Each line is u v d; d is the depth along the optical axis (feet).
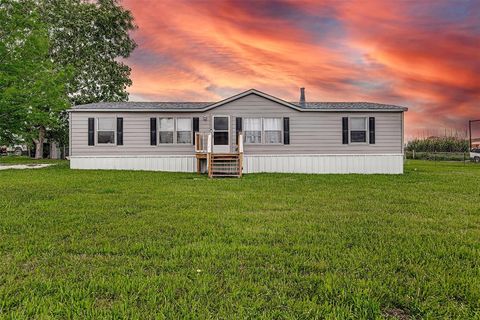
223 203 19.85
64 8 77.82
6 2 50.11
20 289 7.83
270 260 9.96
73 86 77.15
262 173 43.73
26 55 49.88
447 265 9.56
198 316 6.56
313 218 15.87
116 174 38.52
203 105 48.29
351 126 47.03
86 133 46.19
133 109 45.75
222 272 9.00
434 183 31.83
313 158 46.75
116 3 84.58
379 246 11.37
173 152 46.62
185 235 12.70
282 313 6.69
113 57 85.81
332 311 6.83
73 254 10.53
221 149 46.24
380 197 22.63
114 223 14.51
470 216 16.44
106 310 6.79
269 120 46.68
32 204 18.90
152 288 7.81
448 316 6.73
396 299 7.36
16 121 49.11
